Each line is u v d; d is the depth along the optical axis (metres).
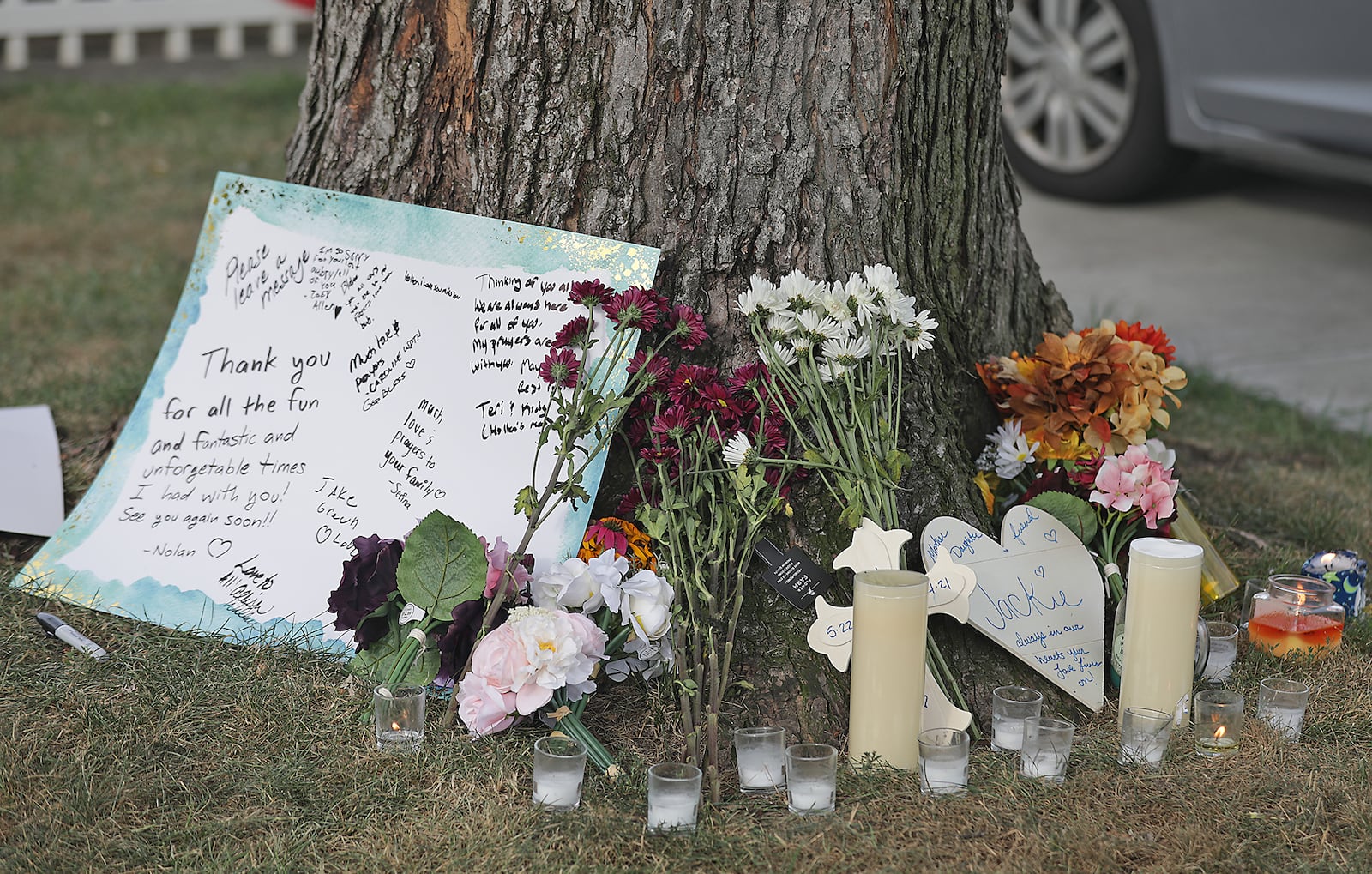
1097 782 2.18
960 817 2.08
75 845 2.02
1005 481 2.83
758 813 2.12
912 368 2.61
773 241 2.56
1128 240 6.20
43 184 6.66
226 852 2.00
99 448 3.47
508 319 2.66
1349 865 1.98
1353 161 5.29
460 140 2.72
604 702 2.40
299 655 2.53
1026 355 3.06
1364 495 3.63
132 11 9.62
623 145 2.57
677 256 2.59
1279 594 2.65
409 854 2.00
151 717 2.34
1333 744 2.33
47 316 4.80
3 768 2.16
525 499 2.29
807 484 2.50
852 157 2.55
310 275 2.89
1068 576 2.49
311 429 2.80
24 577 2.80
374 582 2.35
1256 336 5.05
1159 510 2.49
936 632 2.46
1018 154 6.83
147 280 5.27
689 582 2.35
